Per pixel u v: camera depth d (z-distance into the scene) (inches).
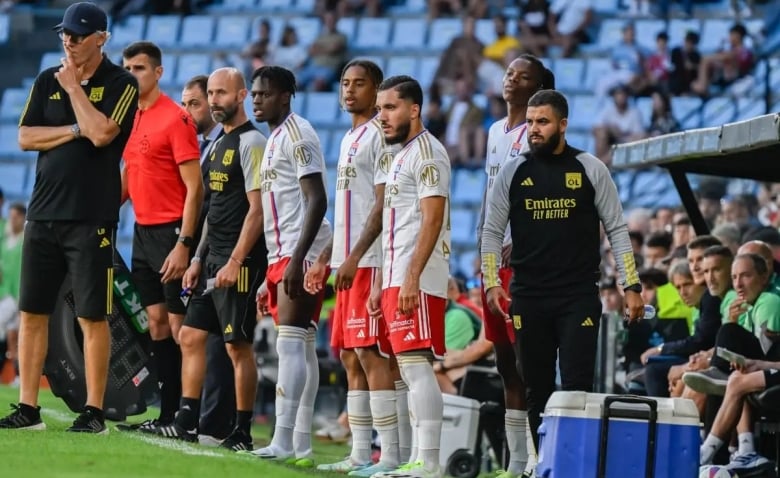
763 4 3213.6
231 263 1090.1
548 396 960.9
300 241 1024.2
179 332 1161.4
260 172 1084.5
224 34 3462.1
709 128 1139.3
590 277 946.1
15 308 2203.5
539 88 1061.1
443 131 2923.2
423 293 925.2
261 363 1942.7
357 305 995.3
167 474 789.2
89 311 1026.7
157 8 3523.6
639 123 2842.0
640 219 2047.2
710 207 2057.1
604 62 3125.0
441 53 3292.3
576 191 942.4
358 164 1024.9
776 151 1157.7
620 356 1438.2
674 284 1378.0
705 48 3152.1
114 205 1035.9
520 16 3201.3
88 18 1014.4
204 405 1188.5
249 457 968.3
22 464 801.6
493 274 970.7
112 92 1031.6
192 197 1175.0
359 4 3425.2
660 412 832.9
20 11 3474.4
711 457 1120.2
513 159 967.6
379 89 954.1
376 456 1421.0
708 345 1288.1
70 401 1181.7
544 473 845.8
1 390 1705.2
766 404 1091.3
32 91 1042.7
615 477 827.4
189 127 1192.8
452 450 1304.1
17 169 3166.8
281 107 1079.6
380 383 1000.2
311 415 1096.8
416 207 936.9
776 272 1243.8
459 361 1459.2
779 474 1109.7
